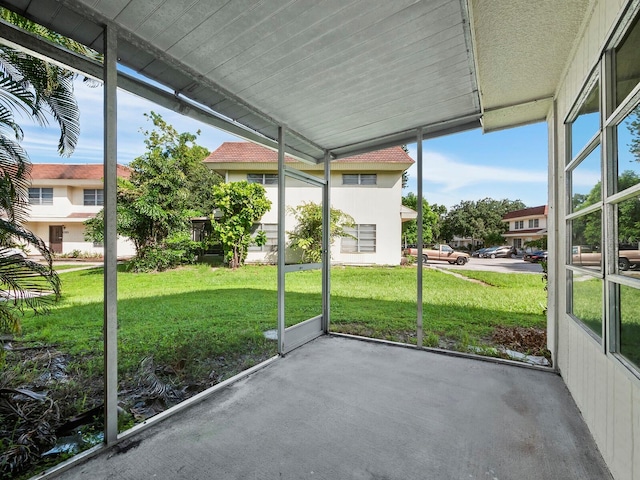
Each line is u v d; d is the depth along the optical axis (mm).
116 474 1596
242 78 2469
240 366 3215
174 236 10297
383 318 5109
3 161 2350
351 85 2600
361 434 1940
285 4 1683
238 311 5395
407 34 1953
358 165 10469
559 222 2875
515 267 12930
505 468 1633
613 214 1684
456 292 7320
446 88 2660
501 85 2822
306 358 3299
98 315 5008
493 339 4078
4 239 2129
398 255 10750
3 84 2527
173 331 4246
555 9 1876
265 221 11211
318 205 5426
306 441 1871
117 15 1763
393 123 3398
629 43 1490
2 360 2232
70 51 1913
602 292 1796
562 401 2359
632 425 1399
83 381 2842
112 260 1849
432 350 3496
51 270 2332
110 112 1830
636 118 1413
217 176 16094
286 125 3418
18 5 1647
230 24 1850
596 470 1627
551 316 3209
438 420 2094
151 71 2330
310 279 8648
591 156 2070
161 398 2531
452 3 1696
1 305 2115
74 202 14227
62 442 1967
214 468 1639
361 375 2848
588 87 2020
